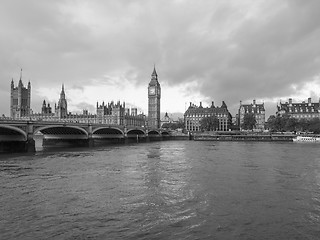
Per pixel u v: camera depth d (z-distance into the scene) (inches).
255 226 812.6
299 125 7308.1
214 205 996.6
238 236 745.6
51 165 1894.7
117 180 1408.7
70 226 792.9
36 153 2751.0
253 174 1589.6
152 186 1277.1
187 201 1042.1
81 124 3735.2
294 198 1093.1
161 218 865.5
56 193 1131.9
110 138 5300.2
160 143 5506.9
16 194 1108.5
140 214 897.5
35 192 1142.3
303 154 2802.7
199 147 4040.4
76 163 2020.2
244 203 1022.4
